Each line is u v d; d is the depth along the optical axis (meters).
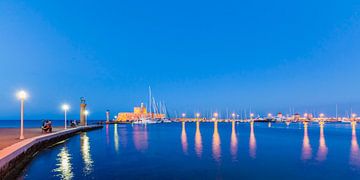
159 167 24.34
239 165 25.39
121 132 78.75
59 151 34.62
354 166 25.11
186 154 32.12
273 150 35.94
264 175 21.56
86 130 78.19
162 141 48.81
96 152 33.72
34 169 23.00
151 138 55.84
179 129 101.44
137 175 21.22
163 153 32.94
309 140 51.81
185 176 21.03
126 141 48.75
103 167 24.00
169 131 85.50
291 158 29.42
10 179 18.88
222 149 36.91
